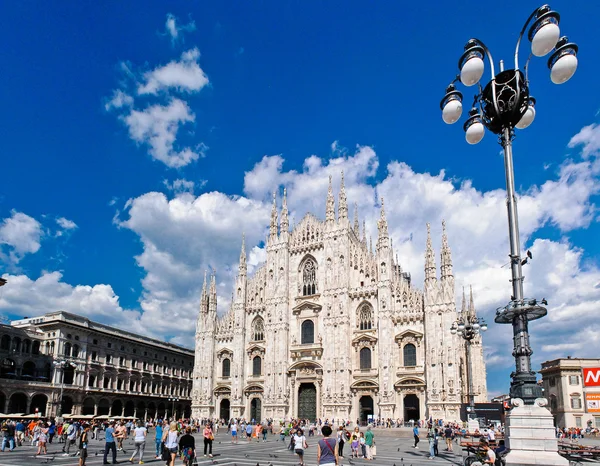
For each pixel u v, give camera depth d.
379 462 40.00
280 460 40.16
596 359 102.88
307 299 99.12
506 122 26.31
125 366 122.56
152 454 44.72
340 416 88.25
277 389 96.38
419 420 81.81
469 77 25.69
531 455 23.12
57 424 74.69
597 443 66.06
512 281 25.02
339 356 91.44
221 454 45.59
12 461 37.38
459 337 85.12
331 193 102.44
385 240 92.75
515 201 25.61
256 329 105.19
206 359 107.62
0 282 74.81
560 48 23.61
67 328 107.62
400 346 87.38
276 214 108.69
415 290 89.31
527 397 24.14
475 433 49.31
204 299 113.06
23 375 99.81
